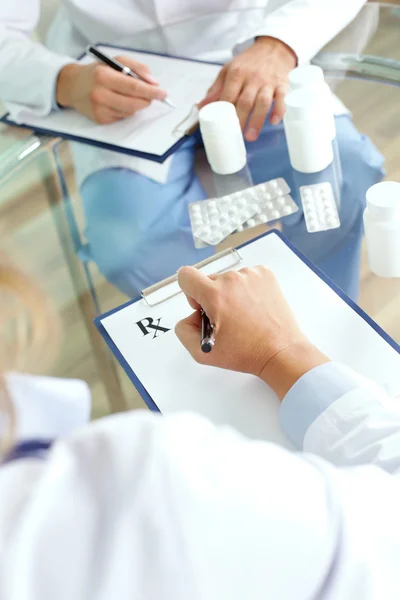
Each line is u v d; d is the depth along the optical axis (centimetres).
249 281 68
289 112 82
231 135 86
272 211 83
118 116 101
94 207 90
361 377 58
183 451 31
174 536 29
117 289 78
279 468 33
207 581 29
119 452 30
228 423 61
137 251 82
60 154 100
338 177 86
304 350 62
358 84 100
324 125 83
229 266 77
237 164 89
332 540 33
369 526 37
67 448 31
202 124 86
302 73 87
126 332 72
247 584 31
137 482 29
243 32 121
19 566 26
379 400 55
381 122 93
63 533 28
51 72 106
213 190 88
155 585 28
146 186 91
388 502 40
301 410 57
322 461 37
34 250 86
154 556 28
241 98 96
